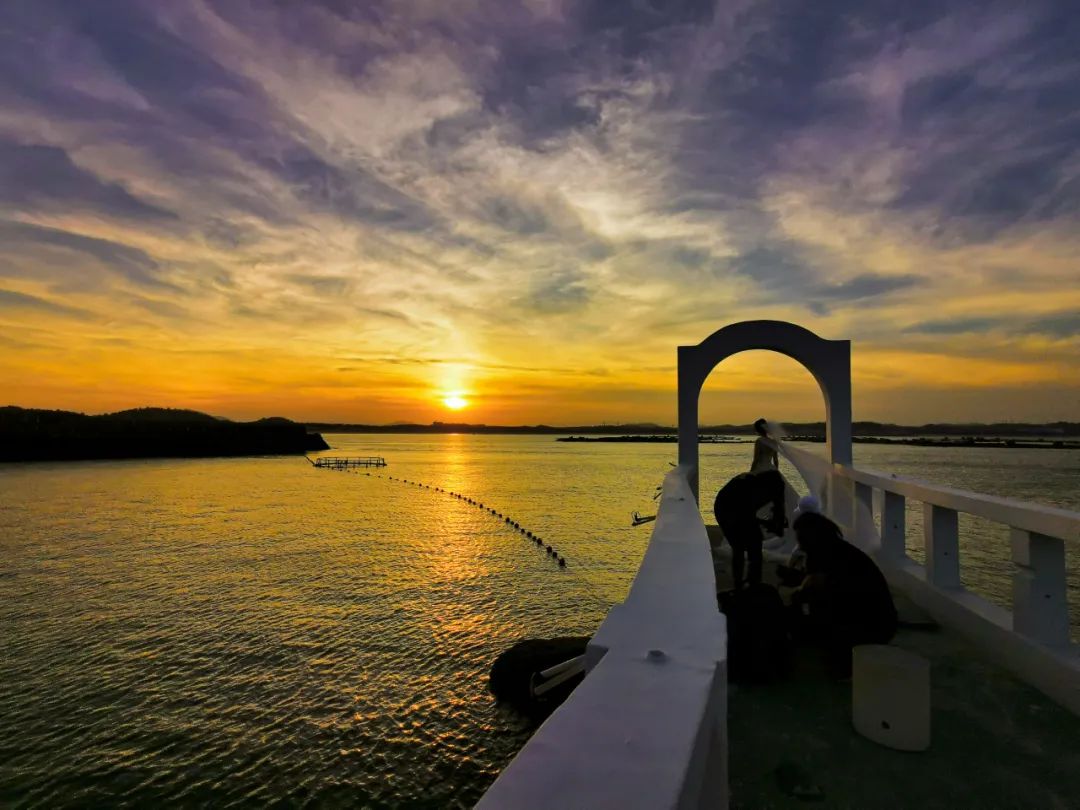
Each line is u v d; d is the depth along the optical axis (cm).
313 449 18438
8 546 3947
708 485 5612
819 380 788
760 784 271
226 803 1356
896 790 264
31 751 1552
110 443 13238
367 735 1606
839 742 307
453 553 3744
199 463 12569
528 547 3912
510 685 1498
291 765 1487
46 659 2092
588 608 2647
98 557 3634
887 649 319
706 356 800
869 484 653
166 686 1894
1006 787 265
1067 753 291
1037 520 348
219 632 2345
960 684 365
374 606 2667
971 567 2473
